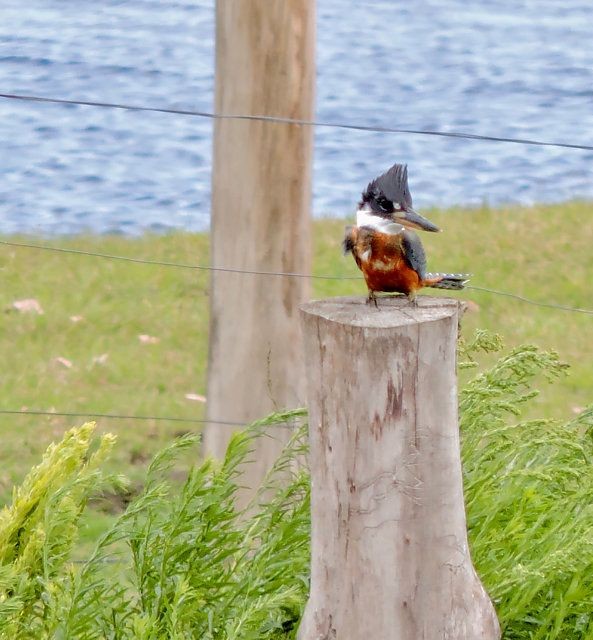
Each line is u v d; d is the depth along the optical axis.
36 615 8.43
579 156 31.22
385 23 47.12
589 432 10.33
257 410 11.30
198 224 25.53
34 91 34.78
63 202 26.64
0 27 41.03
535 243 23.22
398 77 38.75
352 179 28.95
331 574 7.79
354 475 7.59
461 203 27.03
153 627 7.80
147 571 8.41
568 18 48.09
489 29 46.12
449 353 7.55
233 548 8.68
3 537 8.55
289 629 8.69
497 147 32.12
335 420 7.59
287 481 10.80
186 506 8.38
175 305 20.19
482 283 21.09
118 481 8.77
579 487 9.75
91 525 12.48
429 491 7.61
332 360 7.53
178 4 46.22
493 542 8.80
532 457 9.77
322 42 43.78
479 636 7.83
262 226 11.08
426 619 7.70
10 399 16.28
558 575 8.73
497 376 9.87
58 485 8.79
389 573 7.65
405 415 7.50
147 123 32.88
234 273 11.20
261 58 10.84
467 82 38.41
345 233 8.17
